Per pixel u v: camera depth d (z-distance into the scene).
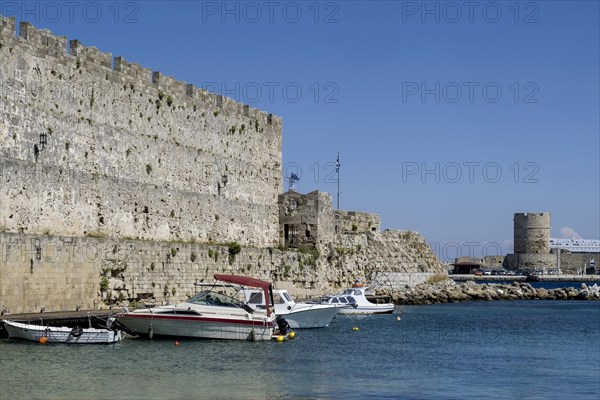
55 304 64.06
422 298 126.12
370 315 97.44
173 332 61.69
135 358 53.22
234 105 94.44
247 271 89.94
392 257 129.88
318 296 101.69
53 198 68.06
